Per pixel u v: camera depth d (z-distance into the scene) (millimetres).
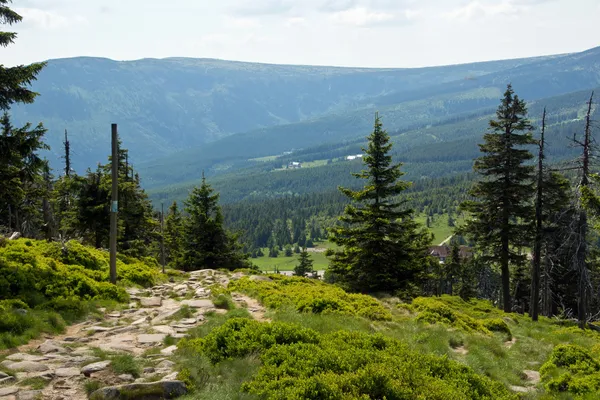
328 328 13156
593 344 18953
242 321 11750
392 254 28125
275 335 10789
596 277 39969
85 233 32781
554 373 12820
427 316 17812
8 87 16969
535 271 29547
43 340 11492
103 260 23688
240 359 9758
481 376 10766
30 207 37844
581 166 26109
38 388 8219
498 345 15633
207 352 10250
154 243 48938
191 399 7902
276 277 27969
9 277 14812
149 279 23531
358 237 28094
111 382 8516
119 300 17344
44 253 21000
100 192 31875
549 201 29469
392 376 8773
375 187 28062
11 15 16641
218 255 40562
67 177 33156
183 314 14633
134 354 10500
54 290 15539
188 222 41719
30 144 17312
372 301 19781
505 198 30703
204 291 20547
